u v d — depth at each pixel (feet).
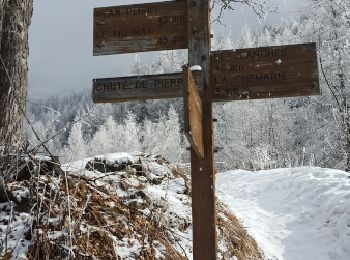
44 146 12.72
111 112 173.06
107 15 12.41
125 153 23.35
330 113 62.64
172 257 14.46
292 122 94.38
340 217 27.81
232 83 11.53
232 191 40.65
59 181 13.67
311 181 35.35
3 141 13.51
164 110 153.48
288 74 11.34
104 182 17.26
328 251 25.45
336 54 56.75
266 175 42.45
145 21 12.25
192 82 9.34
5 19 16.11
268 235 28.71
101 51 12.30
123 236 13.99
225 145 95.04
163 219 16.47
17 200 13.12
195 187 11.05
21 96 16.11
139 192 17.48
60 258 11.57
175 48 12.05
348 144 49.52
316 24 57.98
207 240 10.82
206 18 11.79
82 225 12.93
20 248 11.50
